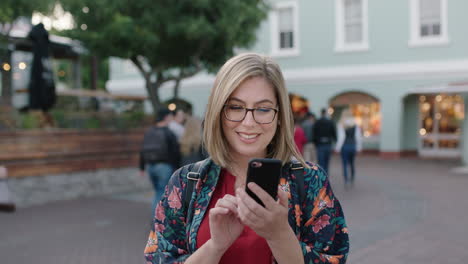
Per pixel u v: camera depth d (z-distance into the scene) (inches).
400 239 221.9
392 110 706.2
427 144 729.0
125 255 200.8
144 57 451.5
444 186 409.7
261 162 43.8
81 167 371.2
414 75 685.9
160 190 229.5
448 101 709.3
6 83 472.7
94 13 388.5
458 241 218.1
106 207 323.0
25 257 198.4
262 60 54.1
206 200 55.4
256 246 53.7
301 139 392.2
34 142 340.2
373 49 717.3
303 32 771.4
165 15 382.6
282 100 54.5
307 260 52.0
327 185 57.2
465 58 649.0
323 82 759.7
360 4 730.2
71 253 204.5
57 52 522.0
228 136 54.7
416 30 683.4
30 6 343.0
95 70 599.8
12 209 307.9
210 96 54.9
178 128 277.6
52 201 348.5
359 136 408.2
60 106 437.1
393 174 502.6
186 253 55.6
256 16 426.6
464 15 649.0
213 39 419.8
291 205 55.1
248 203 43.8
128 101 489.1
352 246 209.0
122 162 407.5
